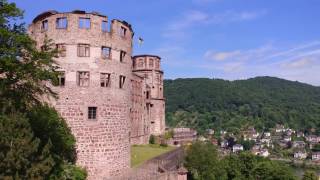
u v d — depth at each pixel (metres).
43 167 37.19
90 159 55.75
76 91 55.81
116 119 58.41
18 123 36.97
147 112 124.81
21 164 35.88
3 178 34.38
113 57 58.41
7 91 40.91
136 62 134.25
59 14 56.97
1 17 40.31
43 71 43.56
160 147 112.31
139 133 115.75
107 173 56.91
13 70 40.69
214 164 88.06
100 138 56.53
